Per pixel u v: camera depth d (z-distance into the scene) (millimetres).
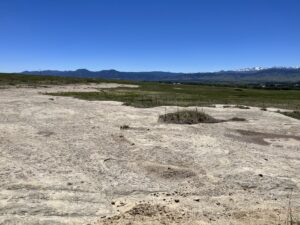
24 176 11445
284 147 17125
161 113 27375
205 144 16234
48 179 11281
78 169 12414
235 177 12000
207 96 59750
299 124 24172
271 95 75250
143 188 10977
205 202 10094
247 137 19219
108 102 36844
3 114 24484
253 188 11211
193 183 11539
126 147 15492
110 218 8852
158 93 61781
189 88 98188
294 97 68250
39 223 8484
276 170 12844
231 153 14852
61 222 8586
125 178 11734
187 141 16688
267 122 24734
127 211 9250
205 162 13570
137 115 25969
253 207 9836
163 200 10141
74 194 10250
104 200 9984
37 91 51938
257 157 14484
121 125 21141
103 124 21438
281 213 9453
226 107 34625
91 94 50125
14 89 53906
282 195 10781
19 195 9977
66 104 32656
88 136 17594
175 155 14359
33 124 20766
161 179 11852
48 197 9961
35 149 14852
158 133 18500
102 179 11562
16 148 14922
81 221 8680
